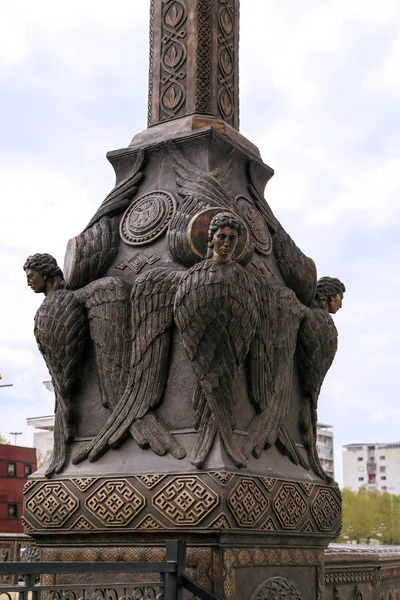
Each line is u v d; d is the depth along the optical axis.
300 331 4.11
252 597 3.43
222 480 3.28
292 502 3.69
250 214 4.08
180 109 4.27
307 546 3.86
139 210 4.00
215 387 3.47
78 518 3.57
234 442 3.49
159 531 3.36
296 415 4.08
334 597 4.57
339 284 4.45
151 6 4.57
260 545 3.52
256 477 3.47
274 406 3.80
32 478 3.80
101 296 3.80
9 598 2.86
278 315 3.90
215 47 4.36
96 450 3.65
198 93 4.25
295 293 4.20
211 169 4.01
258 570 3.51
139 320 3.69
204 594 2.97
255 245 3.99
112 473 3.55
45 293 4.04
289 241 4.25
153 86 4.41
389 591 5.38
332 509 4.02
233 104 4.46
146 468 3.49
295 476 3.81
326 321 4.20
